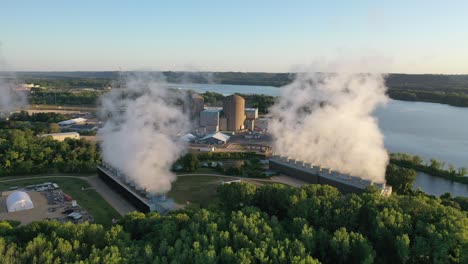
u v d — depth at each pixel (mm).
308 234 82750
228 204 114562
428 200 107562
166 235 83125
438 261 78938
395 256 84438
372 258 76875
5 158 173500
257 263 74688
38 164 178375
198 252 75062
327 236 85000
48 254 73000
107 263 69875
